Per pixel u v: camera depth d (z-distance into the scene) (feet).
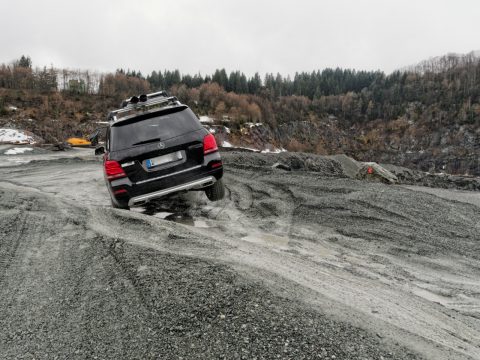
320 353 5.49
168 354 5.61
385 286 9.19
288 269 9.32
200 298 7.10
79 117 307.99
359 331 6.17
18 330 6.63
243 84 567.18
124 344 5.96
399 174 53.57
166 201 18.80
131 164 15.57
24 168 47.34
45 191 24.91
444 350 5.89
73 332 6.43
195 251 10.16
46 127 278.05
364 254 11.70
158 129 16.15
